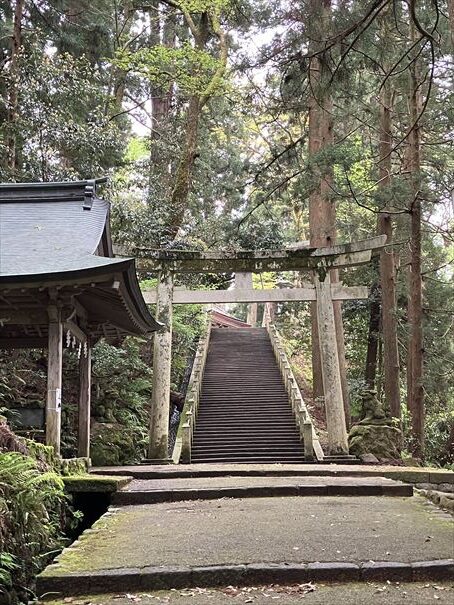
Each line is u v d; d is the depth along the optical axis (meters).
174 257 12.99
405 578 3.41
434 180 12.26
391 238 16.22
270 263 13.00
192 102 18.77
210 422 14.10
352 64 9.49
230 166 21.95
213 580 3.40
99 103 17.64
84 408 9.84
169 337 12.73
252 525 4.94
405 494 7.06
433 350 16.61
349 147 12.77
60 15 17.77
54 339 7.45
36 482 5.01
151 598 3.15
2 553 3.96
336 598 3.06
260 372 17.89
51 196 10.12
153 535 4.57
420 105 14.70
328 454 12.23
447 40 11.03
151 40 21.86
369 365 21.25
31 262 7.04
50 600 3.18
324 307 12.75
